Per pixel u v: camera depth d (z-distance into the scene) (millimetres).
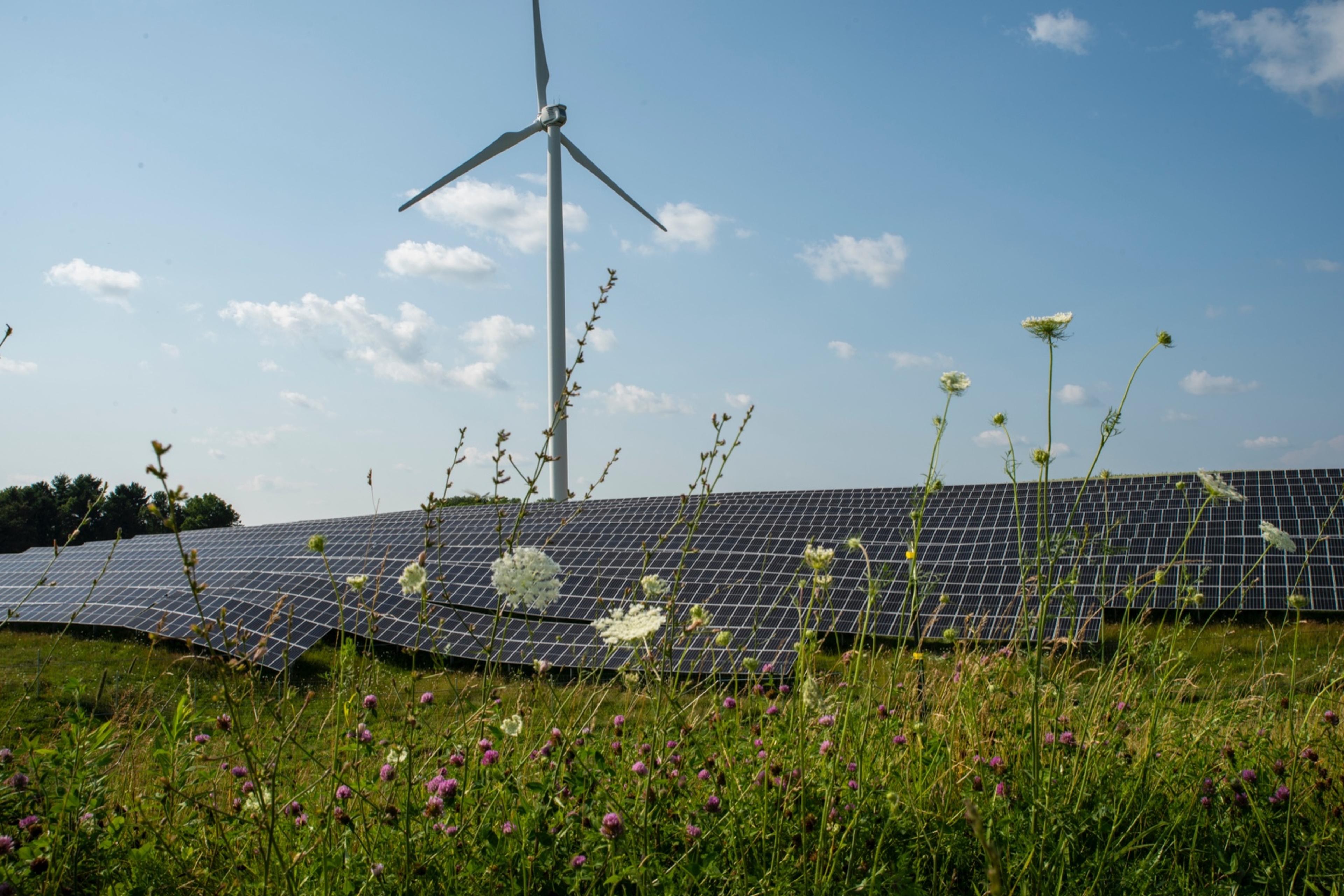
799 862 4223
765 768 4684
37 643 22906
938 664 6859
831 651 17219
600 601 5078
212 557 36750
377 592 5234
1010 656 5961
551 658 18000
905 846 4555
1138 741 5590
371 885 4039
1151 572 20562
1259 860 4516
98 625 24438
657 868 4176
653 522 31219
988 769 5109
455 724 5051
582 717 5586
